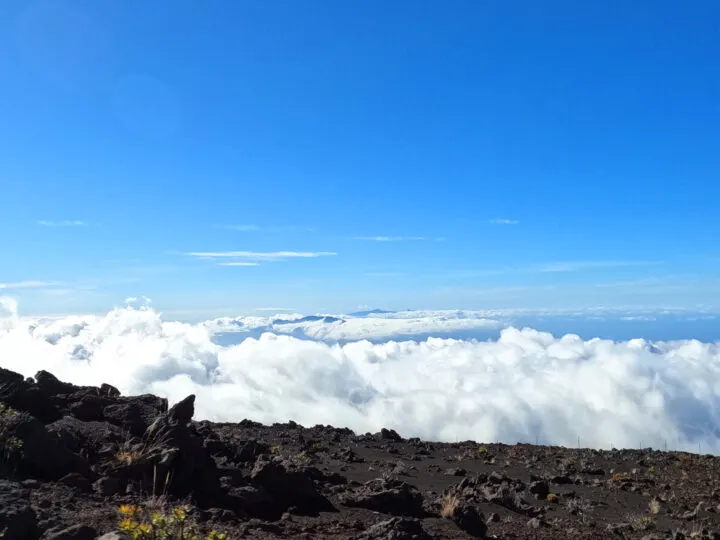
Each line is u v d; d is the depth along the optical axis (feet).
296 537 28.86
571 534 37.70
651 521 42.11
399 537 28.58
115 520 25.12
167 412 41.11
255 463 39.58
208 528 27.35
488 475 51.72
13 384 37.83
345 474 51.31
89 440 34.96
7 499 22.52
